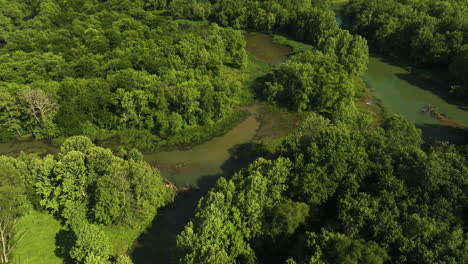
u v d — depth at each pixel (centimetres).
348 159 5909
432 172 5103
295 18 16812
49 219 6819
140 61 11831
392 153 6056
